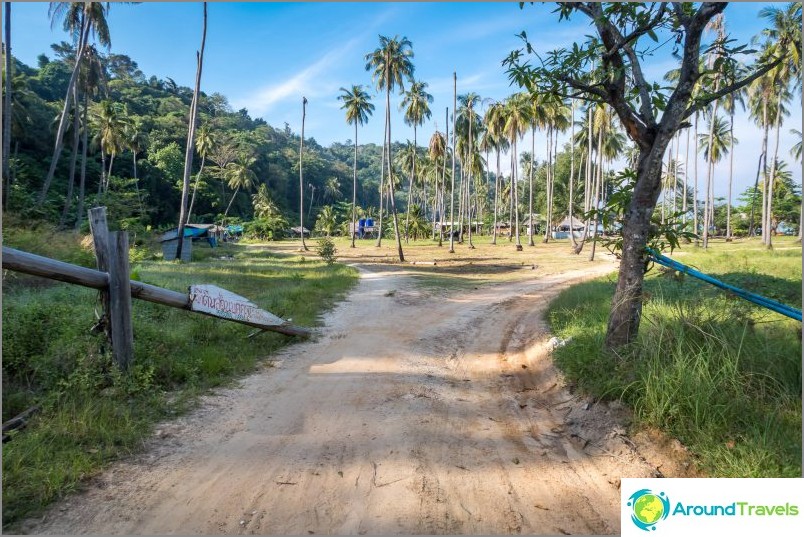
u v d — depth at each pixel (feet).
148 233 112.37
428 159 246.68
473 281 63.41
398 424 15.64
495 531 10.02
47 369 16.05
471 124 167.22
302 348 25.68
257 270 66.59
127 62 321.73
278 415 16.22
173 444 13.62
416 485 11.79
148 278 43.45
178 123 278.05
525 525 10.26
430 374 21.93
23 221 66.13
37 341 17.63
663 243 18.63
